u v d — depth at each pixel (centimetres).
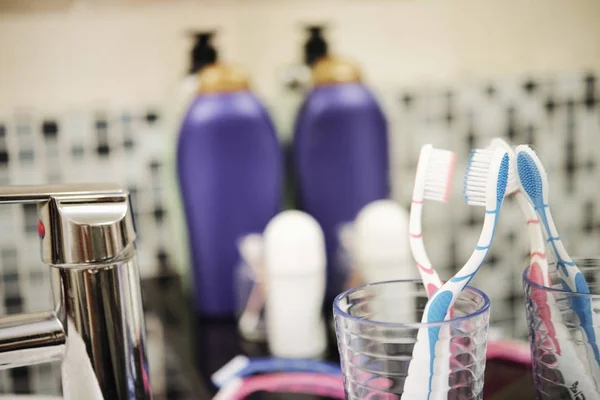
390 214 79
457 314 38
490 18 104
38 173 93
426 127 104
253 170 86
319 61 89
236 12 95
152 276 98
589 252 115
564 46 108
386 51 101
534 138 109
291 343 75
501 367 62
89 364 37
